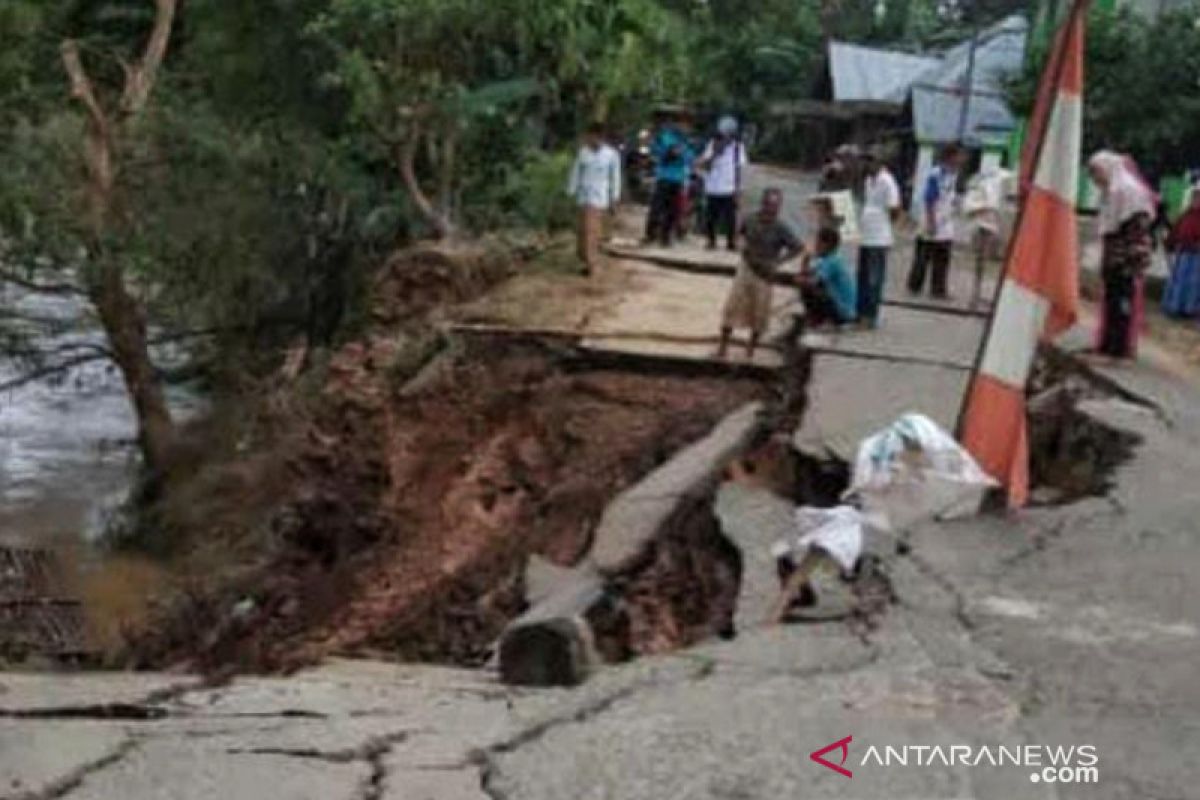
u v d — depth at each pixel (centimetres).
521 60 2377
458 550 1338
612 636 889
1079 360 1594
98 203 2206
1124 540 952
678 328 1691
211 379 2630
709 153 2470
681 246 2422
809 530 831
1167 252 2339
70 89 2394
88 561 1953
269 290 2498
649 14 2497
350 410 1639
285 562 1493
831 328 1698
